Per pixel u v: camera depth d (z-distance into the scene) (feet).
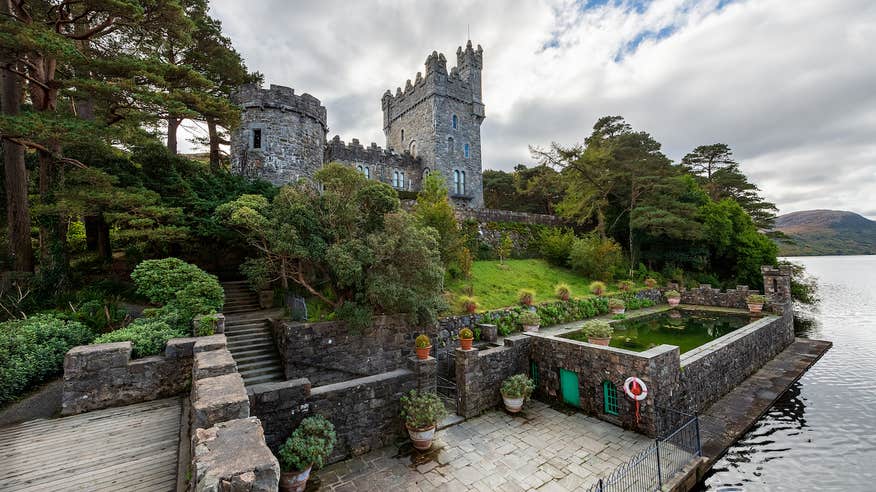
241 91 62.95
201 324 30.19
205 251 51.55
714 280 89.76
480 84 121.39
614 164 90.33
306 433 23.15
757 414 35.58
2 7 33.99
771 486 26.30
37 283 35.29
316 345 36.78
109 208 38.96
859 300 121.80
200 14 57.62
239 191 51.60
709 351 39.06
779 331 59.16
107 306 34.83
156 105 39.34
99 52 43.50
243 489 10.08
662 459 26.53
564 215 96.32
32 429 20.35
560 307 59.21
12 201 37.22
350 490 22.80
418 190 112.68
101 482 15.61
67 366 22.48
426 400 27.78
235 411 15.76
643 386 29.99
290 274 43.29
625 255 93.25
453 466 25.46
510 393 34.09
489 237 84.23
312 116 68.39
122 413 22.53
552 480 23.94
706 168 137.90
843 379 46.34
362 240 38.88
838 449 30.66
